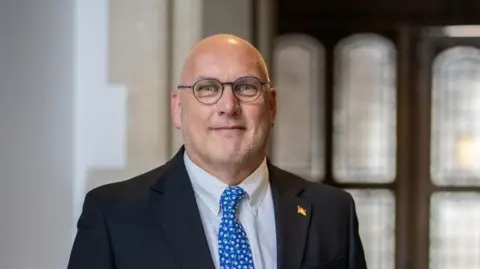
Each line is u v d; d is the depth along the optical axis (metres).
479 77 4.73
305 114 4.79
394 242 4.79
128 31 2.59
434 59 4.74
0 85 2.48
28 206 2.53
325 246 1.66
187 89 1.57
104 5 2.58
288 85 4.78
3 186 2.50
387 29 4.75
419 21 4.72
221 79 1.54
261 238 1.61
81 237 1.60
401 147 4.76
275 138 4.78
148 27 2.60
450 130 4.76
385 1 4.74
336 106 4.78
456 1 4.70
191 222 1.58
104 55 2.58
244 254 1.56
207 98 1.55
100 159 2.58
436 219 4.78
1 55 2.48
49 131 2.54
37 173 2.54
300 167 4.79
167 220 1.59
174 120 1.68
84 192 2.57
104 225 1.59
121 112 2.59
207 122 1.54
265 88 1.58
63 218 2.55
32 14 2.51
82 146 2.58
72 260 1.59
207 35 2.73
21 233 2.53
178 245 1.56
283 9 4.75
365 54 4.77
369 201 4.79
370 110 4.78
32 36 2.51
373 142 4.78
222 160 1.56
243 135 1.55
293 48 4.78
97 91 2.58
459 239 4.77
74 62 2.57
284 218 1.64
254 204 1.63
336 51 4.77
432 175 4.76
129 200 1.62
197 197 1.63
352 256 1.71
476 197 4.75
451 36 4.72
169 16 2.61
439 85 4.75
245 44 1.60
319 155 4.78
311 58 4.77
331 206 1.73
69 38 2.56
